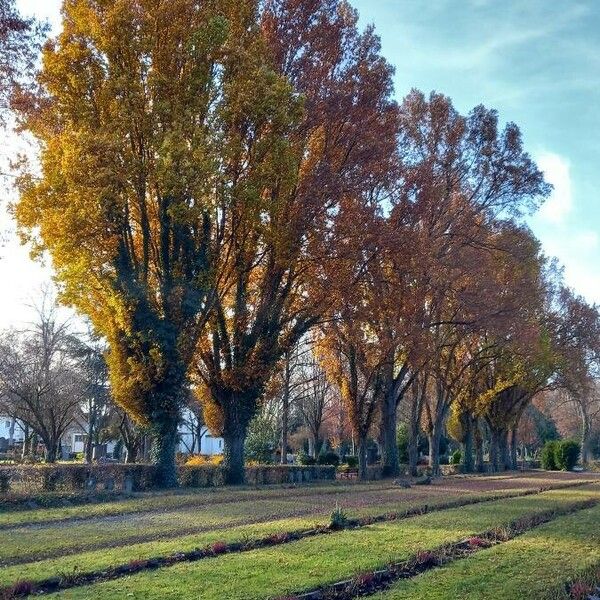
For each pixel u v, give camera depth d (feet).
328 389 210.79
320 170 102.42
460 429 202.28
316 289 106.73
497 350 163.32
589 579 31.89
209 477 100.37
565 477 140.15
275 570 33.30
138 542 43.70
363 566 33.99
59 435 159.43
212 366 106.63
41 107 77.05
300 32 109.50
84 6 88.69
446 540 42.63
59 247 84.64
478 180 135.23
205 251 93.97
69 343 155.63
